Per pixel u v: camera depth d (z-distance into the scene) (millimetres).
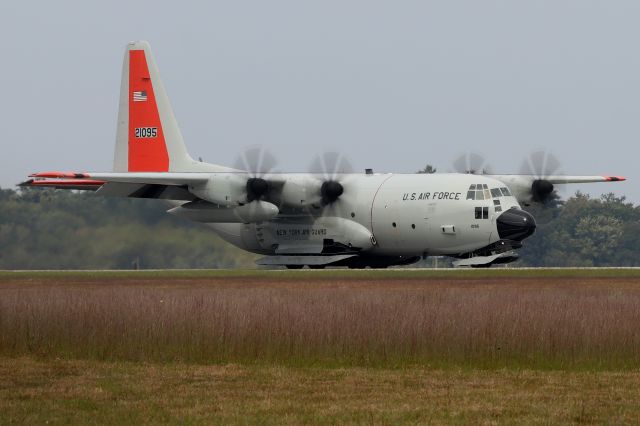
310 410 56312
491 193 168625
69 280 146000
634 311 79688
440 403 58156
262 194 173500
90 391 61812
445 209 169750
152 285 130375
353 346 73625
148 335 76500
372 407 57156
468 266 172875
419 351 72812
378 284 127062
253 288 119250
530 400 59000
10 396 60375
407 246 176000
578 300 88312
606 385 63594
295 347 73938
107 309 82562
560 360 71438
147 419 54188
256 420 53875
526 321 74812
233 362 73062
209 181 172125
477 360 71875
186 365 71688
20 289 116812
